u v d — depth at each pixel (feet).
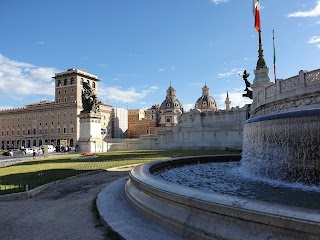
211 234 15.92
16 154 207.72
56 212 27.78
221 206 15.79
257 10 127.85
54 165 77.61
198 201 17.30
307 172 31.91
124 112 442.91
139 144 197.98
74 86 392.06
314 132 31.42
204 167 48.34
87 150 172.04
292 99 64.69
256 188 29.81
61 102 382.42
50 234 21.38
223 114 172.65
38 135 391.65
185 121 186.19
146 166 35.83
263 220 13.75
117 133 425.69
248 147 43.45
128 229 20.43
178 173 41.57
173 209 19.70
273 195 26.04
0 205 31.19
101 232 21.35
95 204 30.14
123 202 28.58
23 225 23.82
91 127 175.42
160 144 192.13
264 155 37.88
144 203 23.39
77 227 22.82
